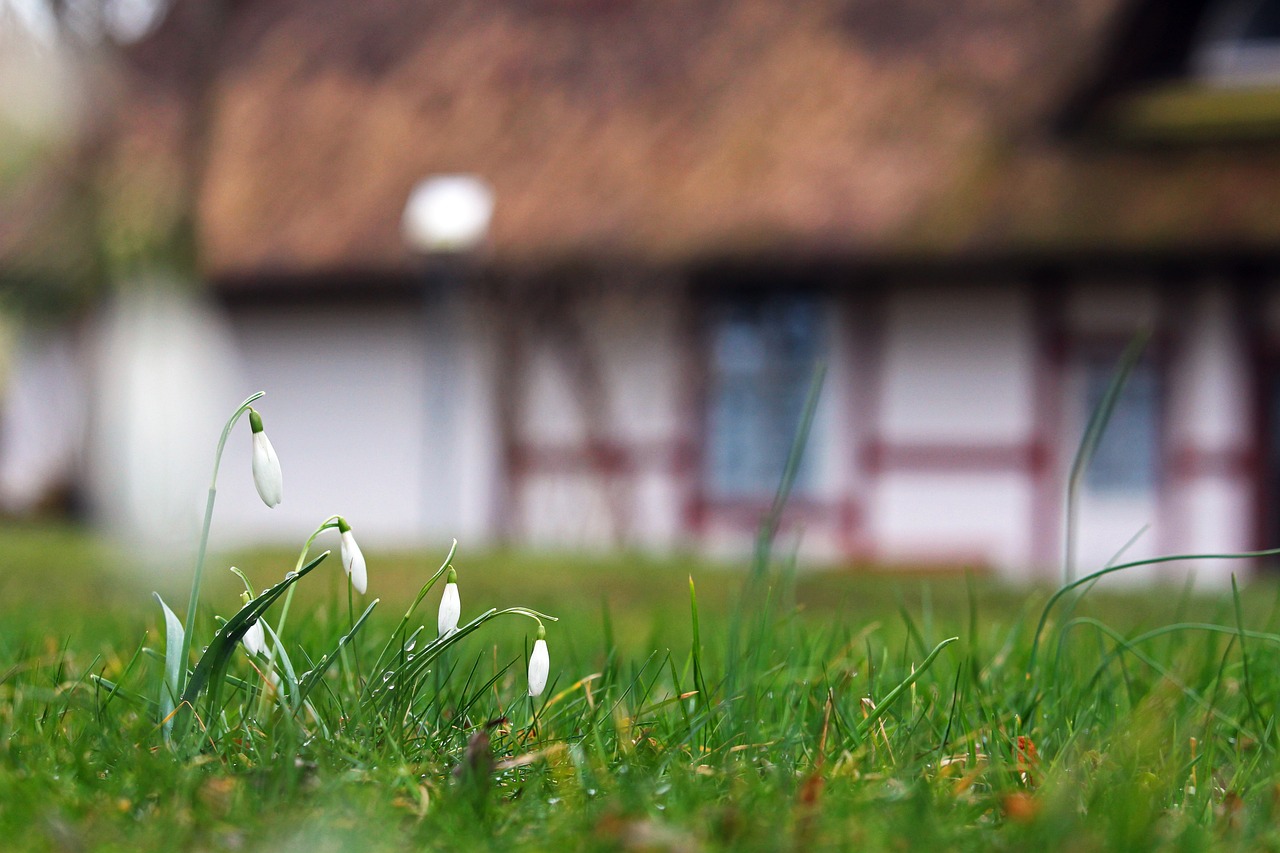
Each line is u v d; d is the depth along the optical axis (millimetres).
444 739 2271
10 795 1797
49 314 18078
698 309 15500
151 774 1903
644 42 17297
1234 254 13500
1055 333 14562
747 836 1713
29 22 17672
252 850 1652
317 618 3285
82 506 17672
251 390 17234
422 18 18703
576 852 1677
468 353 16172
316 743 2066
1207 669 2957
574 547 14891
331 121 17953
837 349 15188
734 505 15391
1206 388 14172
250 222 17234
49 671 2875
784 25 16844
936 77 15742
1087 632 3902
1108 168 14328
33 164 18141
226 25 19109
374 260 16172
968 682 2814
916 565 12430
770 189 15258
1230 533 14102
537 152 16594
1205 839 1764
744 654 2668
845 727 2367
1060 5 16047
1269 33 14406
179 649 2082
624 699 2607
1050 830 1710
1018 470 14617
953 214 14344
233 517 17125
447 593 2123
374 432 16703
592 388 15711
